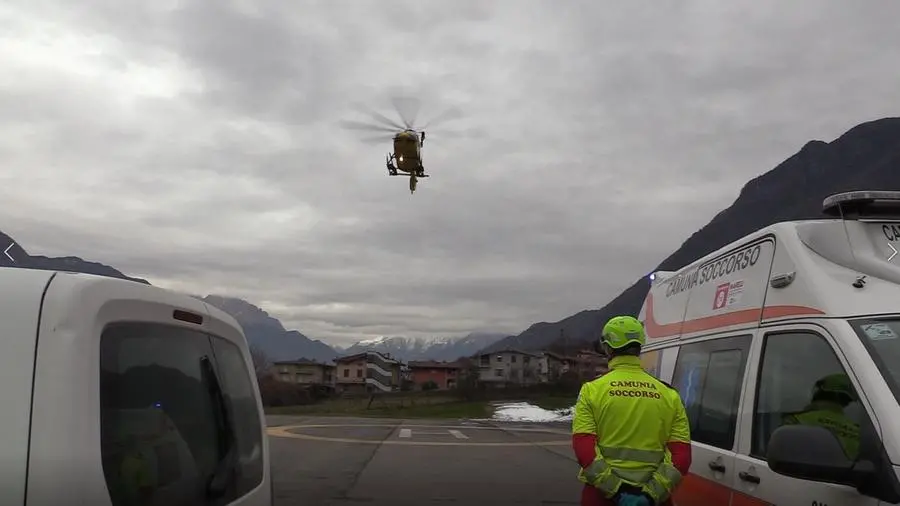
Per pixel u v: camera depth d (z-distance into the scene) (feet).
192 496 8.51
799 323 12.62
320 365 335.88
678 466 13.38
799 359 12.51
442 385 336.49
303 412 153.48
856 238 12.80
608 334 14.24
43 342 6.82
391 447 58.54
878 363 10.70
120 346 7.63
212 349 10.18
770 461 10.67
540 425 98.68
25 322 6.86
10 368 6.68
